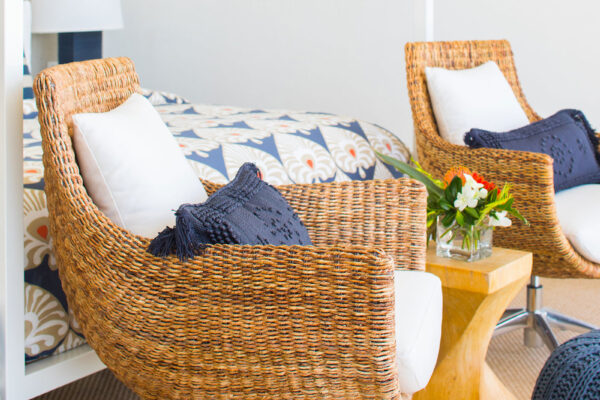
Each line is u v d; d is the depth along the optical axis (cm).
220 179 174
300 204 147
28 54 303
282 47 385
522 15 326
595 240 189
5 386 129
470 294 156
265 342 105
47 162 120
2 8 123
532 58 327
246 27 392
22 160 127
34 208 140
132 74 157
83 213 117
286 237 128
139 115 139
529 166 188
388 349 99
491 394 162
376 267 97
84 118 125
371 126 247
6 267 127
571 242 192
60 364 139
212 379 110
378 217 145
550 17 320
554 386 118
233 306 106
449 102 230
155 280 111
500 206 162
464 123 229
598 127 316
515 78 262
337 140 224
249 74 396
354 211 145
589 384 113
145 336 114
